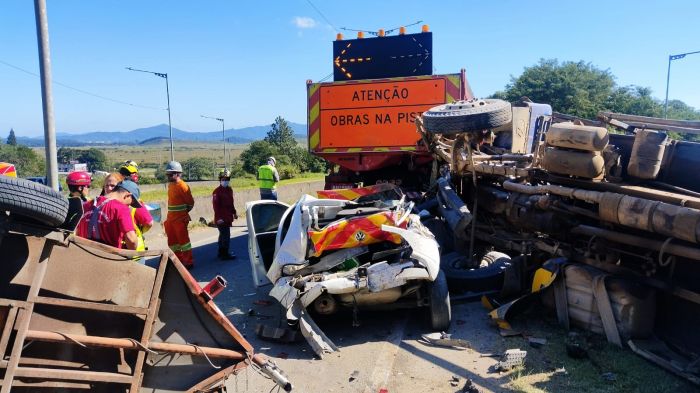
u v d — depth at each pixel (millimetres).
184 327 3535
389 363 5047
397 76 10938
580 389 4316
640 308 4992
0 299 2803
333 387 4613
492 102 6699
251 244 7402
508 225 7051
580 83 40312
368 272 5500
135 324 3338
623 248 5273
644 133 5105
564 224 5852
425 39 10773
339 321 6355
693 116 43375
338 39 11133
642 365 4668
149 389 3463
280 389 4598
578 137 5324
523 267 6512
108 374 3172
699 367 4473
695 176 5039
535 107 10062
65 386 3094
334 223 5965
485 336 5613
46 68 7590
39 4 7441
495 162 7156
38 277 2902
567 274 5605
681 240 4609
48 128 7664
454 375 4730
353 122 10125
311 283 5453
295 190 25078
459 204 7234
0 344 2793
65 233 3033
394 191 7688
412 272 5441
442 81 9648
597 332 5332
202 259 10391
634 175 5203
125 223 4516
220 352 3576
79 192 4938
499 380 4570
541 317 6031
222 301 7324
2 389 2756
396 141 9945
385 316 6453
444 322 5738
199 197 16188
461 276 6883
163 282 3449
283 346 5656
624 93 41312
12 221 2840
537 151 6496
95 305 3111
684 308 4918
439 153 7949
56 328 3062
